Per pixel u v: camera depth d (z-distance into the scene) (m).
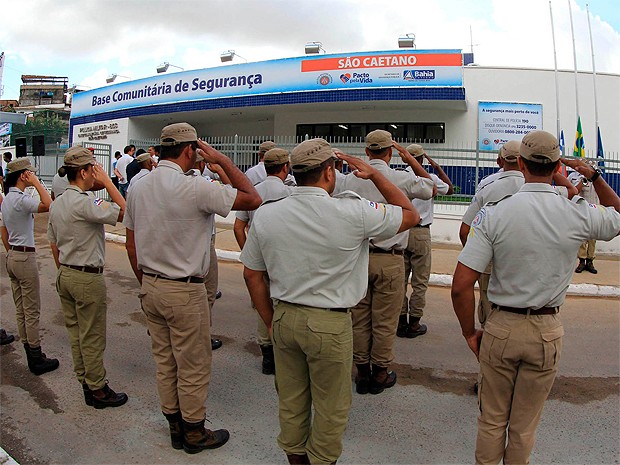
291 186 4.67
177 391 3.20
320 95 16.70
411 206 2.68
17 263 4.22
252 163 12.50
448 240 11.50
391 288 3.93
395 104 17.06
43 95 64.19
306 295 2.41
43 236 11.42
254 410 3.80
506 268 2.40
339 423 2.50
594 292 7.46
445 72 15.67
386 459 3.19
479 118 16.98
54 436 3.39
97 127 22.75
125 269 8.56
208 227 3.13
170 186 2.99
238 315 6.20
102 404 3.76
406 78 15.90
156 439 3.38
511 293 2.40
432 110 17.59
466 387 4.26
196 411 3.17
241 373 4.49
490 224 2.43
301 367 2.59
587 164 2.76
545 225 2.32
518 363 2.42
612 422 3.69
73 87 26.75
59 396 3.97
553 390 4.21
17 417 3.64
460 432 3.53
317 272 2.39
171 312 3.02
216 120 21.61
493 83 16.92
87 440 3.35
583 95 16.91
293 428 2.62
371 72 16.16
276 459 3.16
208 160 3.08
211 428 3.52
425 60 15.76
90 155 3.62
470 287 2.50
